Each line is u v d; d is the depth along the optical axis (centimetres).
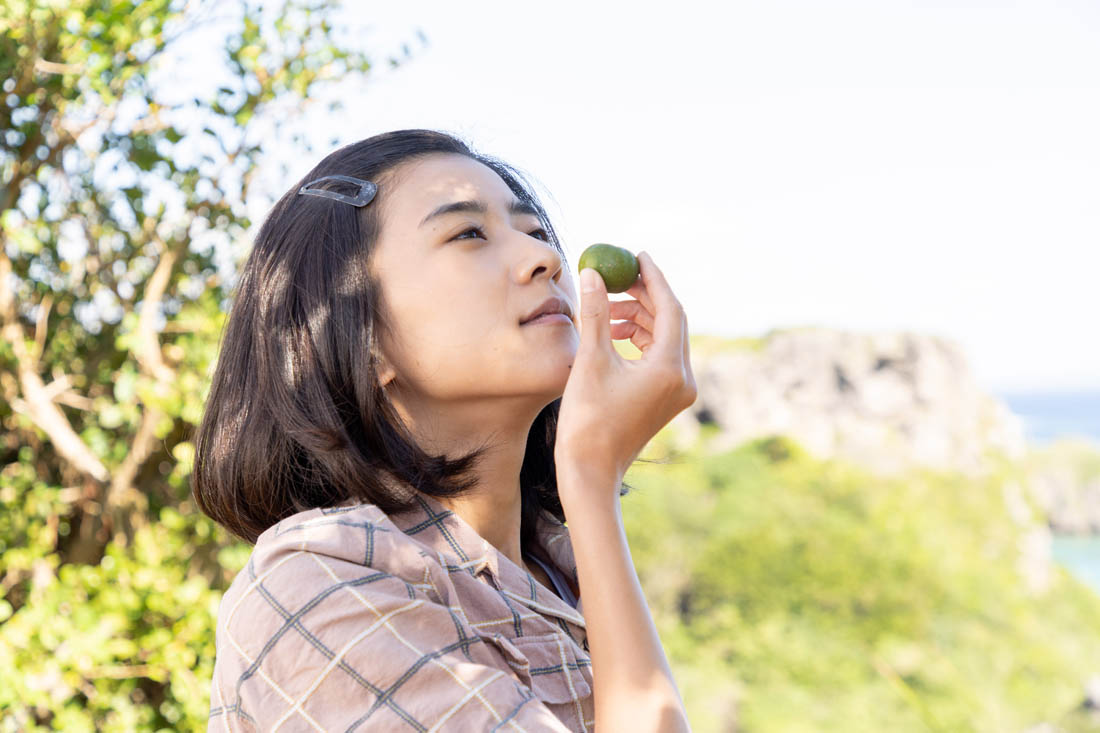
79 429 368
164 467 347
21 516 332
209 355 320
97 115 318
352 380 97
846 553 3450
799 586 3391
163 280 320
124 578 316
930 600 3403
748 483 3678
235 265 340
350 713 78
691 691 3153
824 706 3144
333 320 99
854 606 3366
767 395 4922
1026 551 4050
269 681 80
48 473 361
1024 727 3284
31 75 299
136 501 339
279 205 109
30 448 354
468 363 96
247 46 323
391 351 99
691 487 3631
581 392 91
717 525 3491
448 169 102
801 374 5091
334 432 95
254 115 332
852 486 3756
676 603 3406
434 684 79
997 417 5272
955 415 5128
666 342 96
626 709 80
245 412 103
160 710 340
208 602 313
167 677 330
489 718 77
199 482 108
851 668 3181
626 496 138
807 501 3681
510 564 99
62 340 352
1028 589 3862
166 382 315
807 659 3192
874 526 3606
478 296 96
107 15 287
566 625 100
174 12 300
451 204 99
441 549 96
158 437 325
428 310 97
